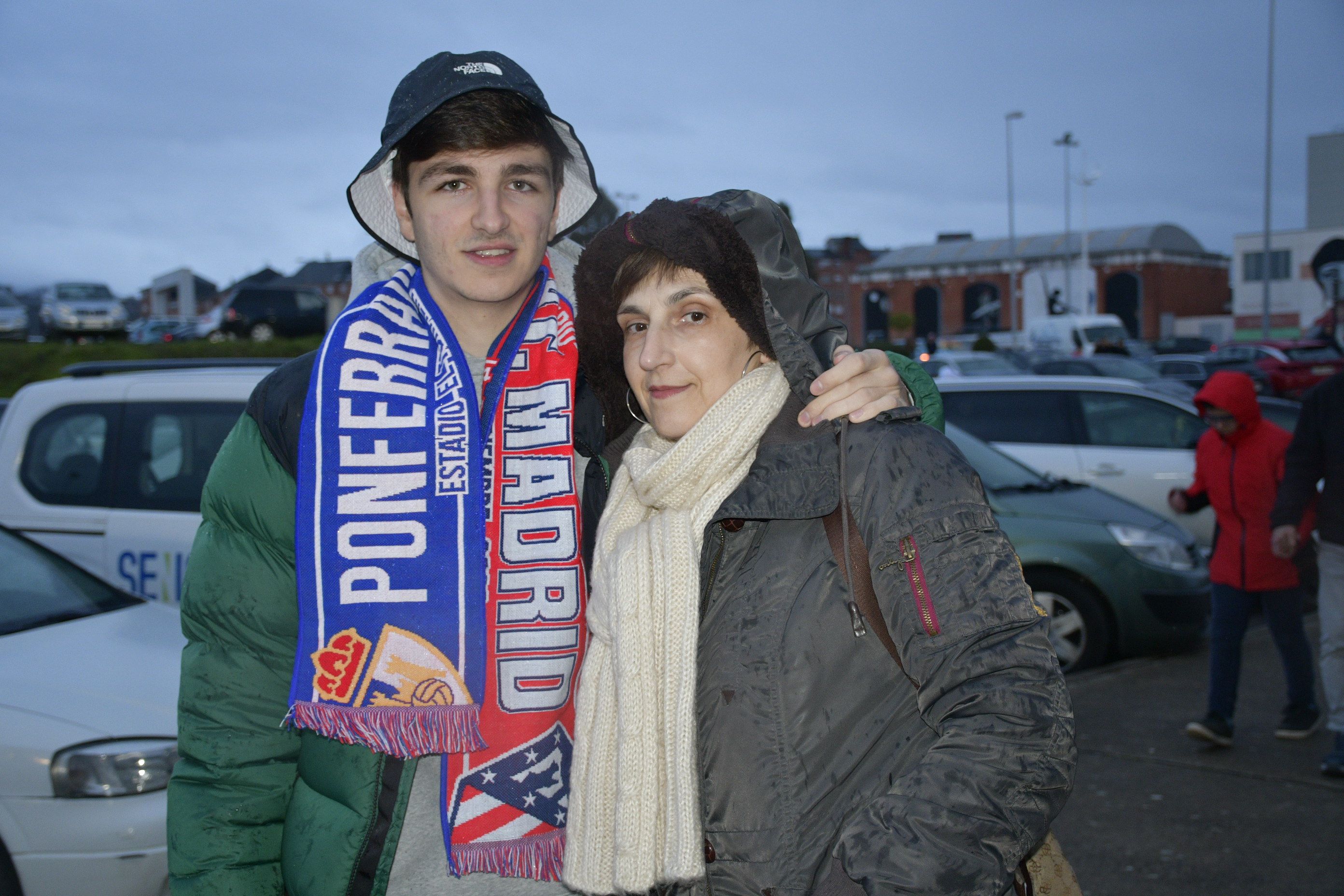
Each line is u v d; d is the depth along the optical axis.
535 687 1.58
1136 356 32.38
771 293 1.54
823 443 1.38
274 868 1.62
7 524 4.69
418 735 1.50
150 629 3.58
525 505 1.63
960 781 1.18
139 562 4.51
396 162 1.69
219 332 27.33
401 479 1.56
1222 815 3.88
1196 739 4.64
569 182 1.85
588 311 1.61
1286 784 4.14
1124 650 5.73
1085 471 7.51
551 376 1.68
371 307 1.68
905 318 54.53
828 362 1.53
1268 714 5.01
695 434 1.41
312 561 1.53
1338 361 24.62
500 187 1.62
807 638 1.32
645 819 1.37
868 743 1.32
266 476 1.59
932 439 1.36
